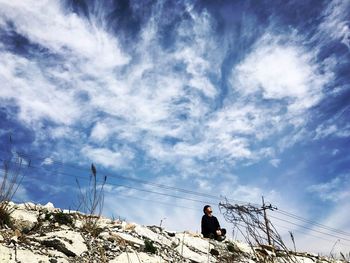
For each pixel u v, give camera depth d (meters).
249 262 5.53
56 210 6.96
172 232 7.65
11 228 5.02
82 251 4.93
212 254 6.61
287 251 3.61
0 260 3.86
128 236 6.19
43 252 4.47
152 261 5.27
